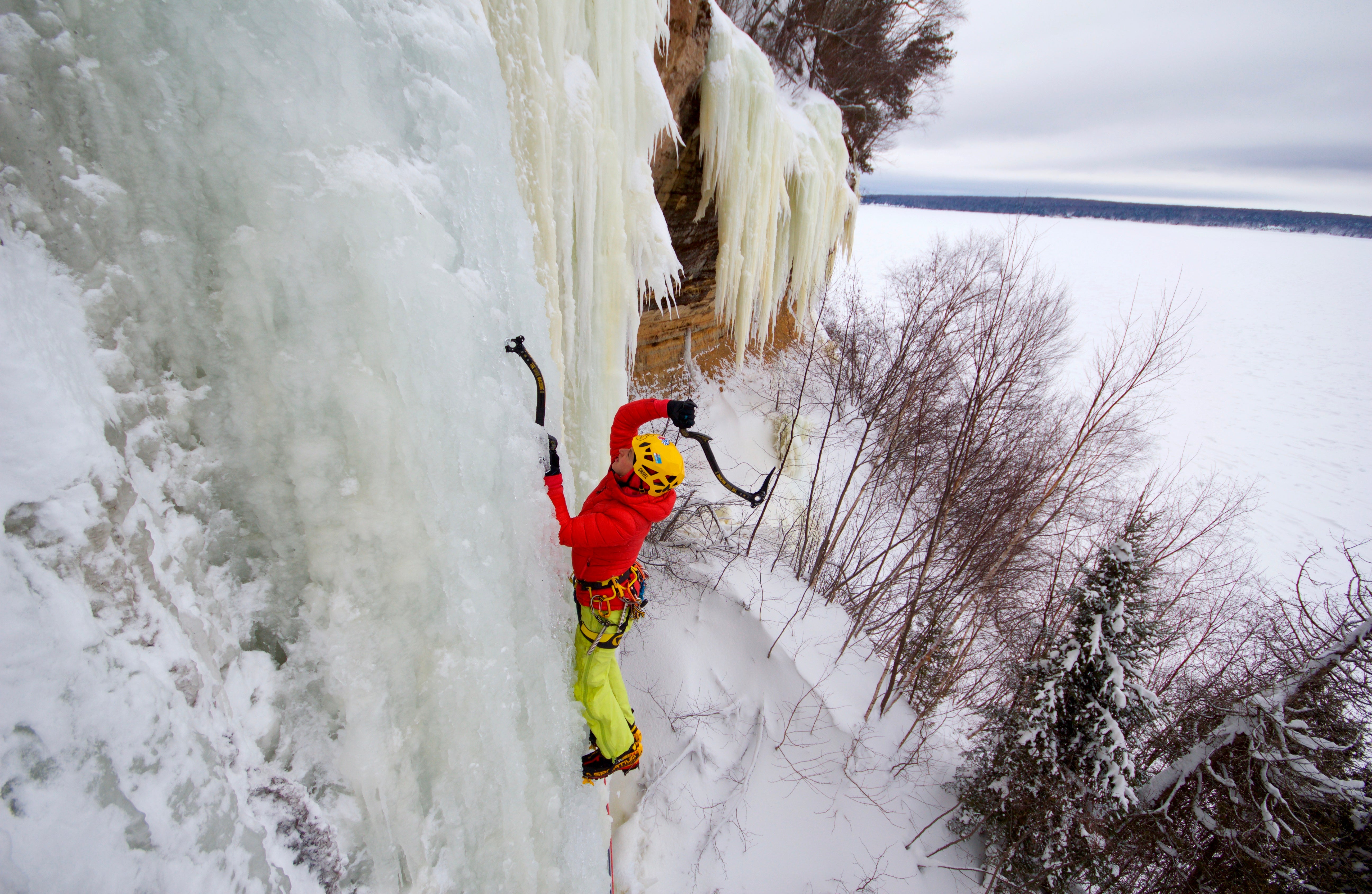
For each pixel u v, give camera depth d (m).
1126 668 6.32
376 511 1.98
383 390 1.96
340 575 1.92
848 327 14.77
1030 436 12.97
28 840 1.00
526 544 2.66
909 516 13.23
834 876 6.40
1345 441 38.34
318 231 1.81
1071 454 12.20
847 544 11.68
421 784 2.14
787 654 7.69
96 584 1.30
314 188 1.82
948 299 11.12
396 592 2.05
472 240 2.46
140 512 1.50
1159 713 6.37
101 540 1.34
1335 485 31.56
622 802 6.16
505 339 2.62
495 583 2.46
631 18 4.62
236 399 1.76
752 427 12.37
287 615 1.85
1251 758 6.63
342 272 1.86
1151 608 6.59
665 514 2.56
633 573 2.79
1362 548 24.84
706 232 9.50
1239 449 35.50
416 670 2.12
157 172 1.59
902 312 13.48
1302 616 7.81
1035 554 11.27
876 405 11.40
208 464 1.73
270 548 1.84
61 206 1.43
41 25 1.39
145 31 1.54
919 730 8.38
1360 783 6.22
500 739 2.44
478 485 2.41
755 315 12.18
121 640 1.32
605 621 2.71
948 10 16.45
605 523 2.48
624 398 4.98
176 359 1.67
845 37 14.38
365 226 1.90
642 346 10.33
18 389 1.22
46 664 1.13
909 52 16.73
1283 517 27.28
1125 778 6.08
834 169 12.38
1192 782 7.09
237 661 1.72
